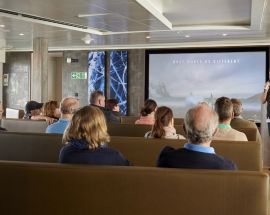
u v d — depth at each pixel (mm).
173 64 13555
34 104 6742
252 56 12781
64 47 14117
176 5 8312
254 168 3725
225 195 2076
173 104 13602
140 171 2168
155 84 13734
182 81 13500
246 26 10023
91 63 14188
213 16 9477
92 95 6016
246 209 2055
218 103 4004
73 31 10031
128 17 8180
